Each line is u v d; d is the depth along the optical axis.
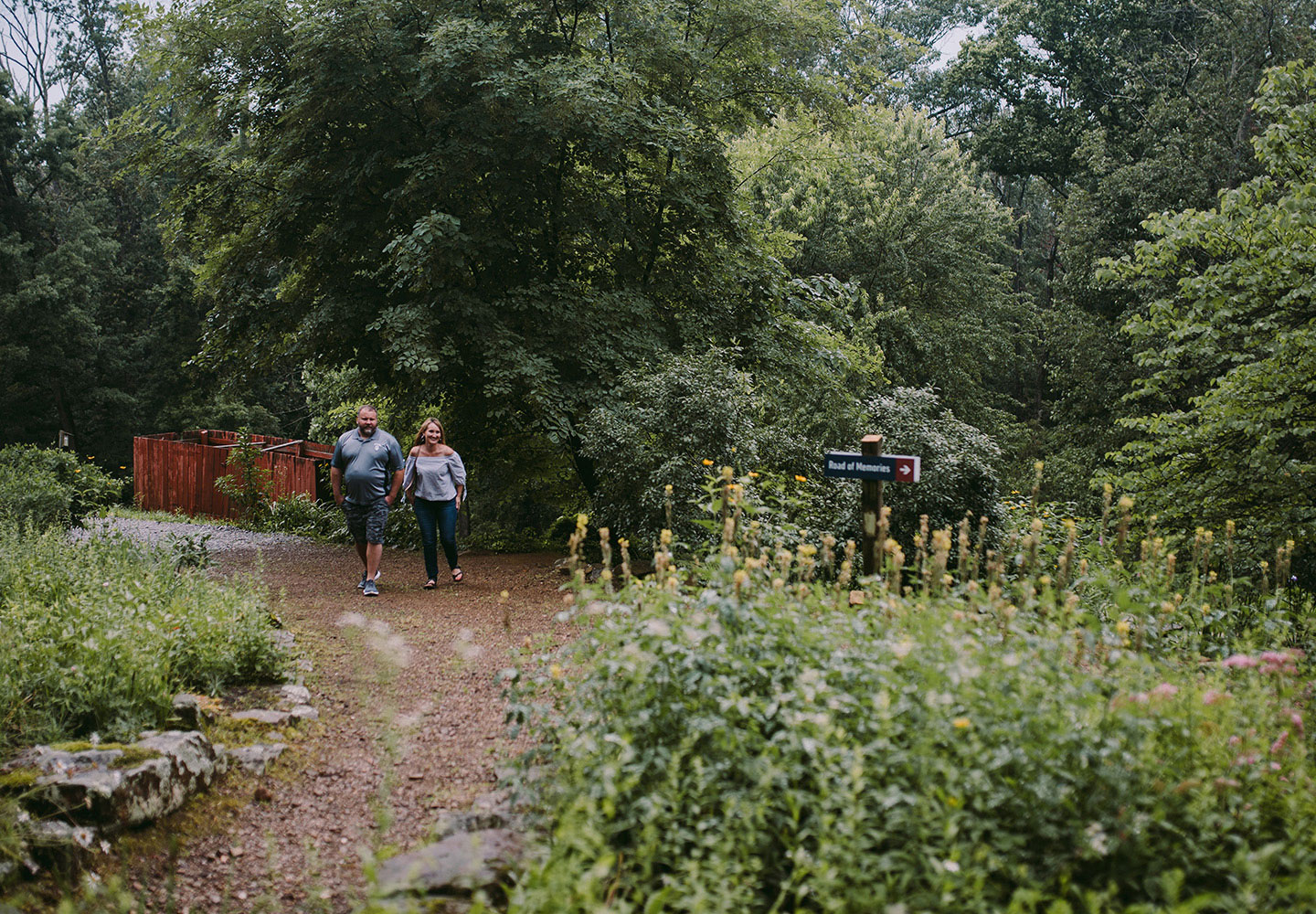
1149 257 10.22
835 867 2.46
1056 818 2.68
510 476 15.97
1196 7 26.72
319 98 11.28
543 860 2.68
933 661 3.10
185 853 3.32
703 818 2.89
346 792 3.89
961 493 6.99
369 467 8.50
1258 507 9.73
